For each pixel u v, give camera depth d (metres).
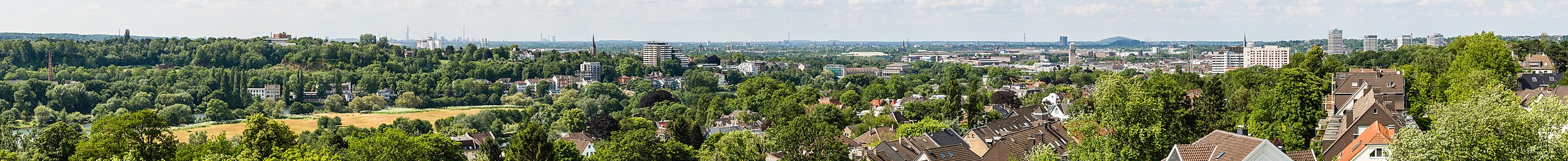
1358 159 159.25
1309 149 187.75
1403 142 126.31
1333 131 196.25
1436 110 129.00
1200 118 197.62
